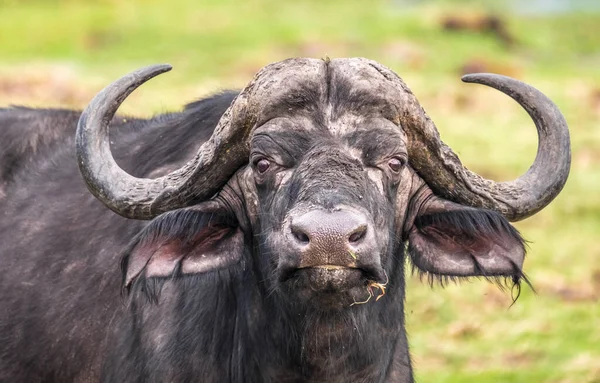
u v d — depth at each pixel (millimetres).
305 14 110188
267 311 17328
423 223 17672
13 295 20734
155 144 20203
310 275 14695
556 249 41281
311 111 16109
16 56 91000
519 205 17484
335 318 16531
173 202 16984
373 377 17625
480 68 86750
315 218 14320
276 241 15727
